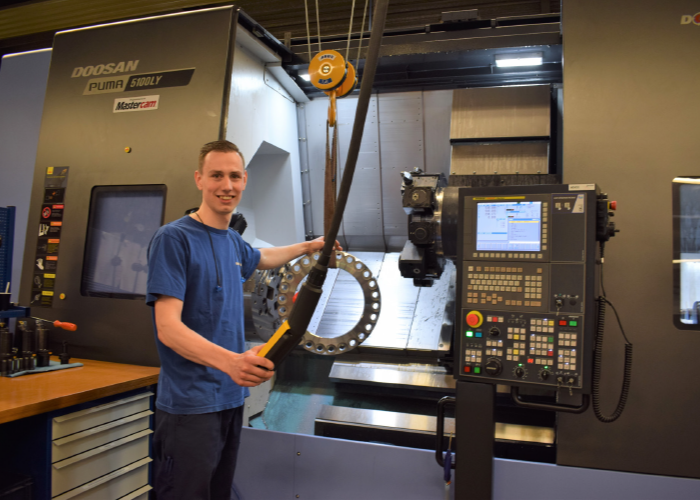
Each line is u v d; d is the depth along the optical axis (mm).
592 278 1460
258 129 2523
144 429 1996
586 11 2027
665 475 1832
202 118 2262
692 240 1889
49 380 1861
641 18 1974
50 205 2500
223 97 2238
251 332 2480
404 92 2771
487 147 2527
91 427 1748
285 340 898
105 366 2180
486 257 1574
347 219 3053
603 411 1897
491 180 2404
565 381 1458
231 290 1645
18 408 1473
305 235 3154
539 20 2277
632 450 1861
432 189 2016
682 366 1853
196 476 1491
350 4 3365
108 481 1814
